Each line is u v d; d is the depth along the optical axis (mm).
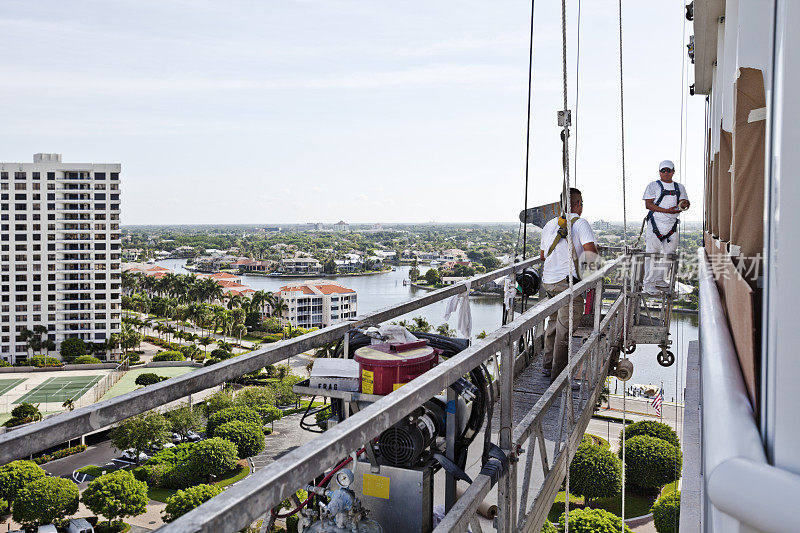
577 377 5652
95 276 124625
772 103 804
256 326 133000
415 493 2451
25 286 121562
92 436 74812
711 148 4219
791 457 716
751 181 1297
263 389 71750
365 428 1476
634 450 44031
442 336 2902
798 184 719
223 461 54906
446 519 2090
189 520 1021
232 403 69562
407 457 2463
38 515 49625
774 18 808
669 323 7000
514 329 2633
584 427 4887
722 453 712
